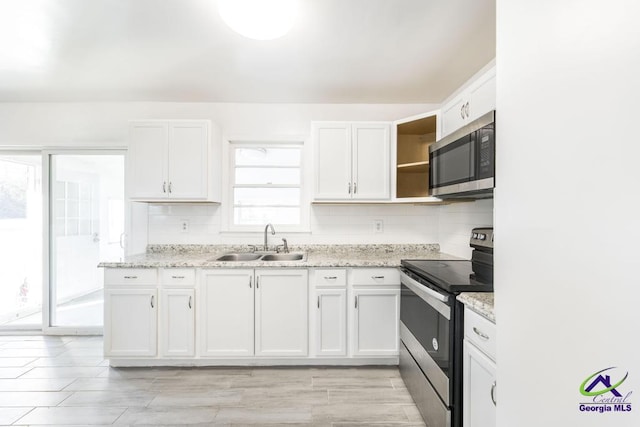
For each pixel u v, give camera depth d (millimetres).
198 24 1756
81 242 2953
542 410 587
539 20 605
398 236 2889
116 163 2945
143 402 1891
